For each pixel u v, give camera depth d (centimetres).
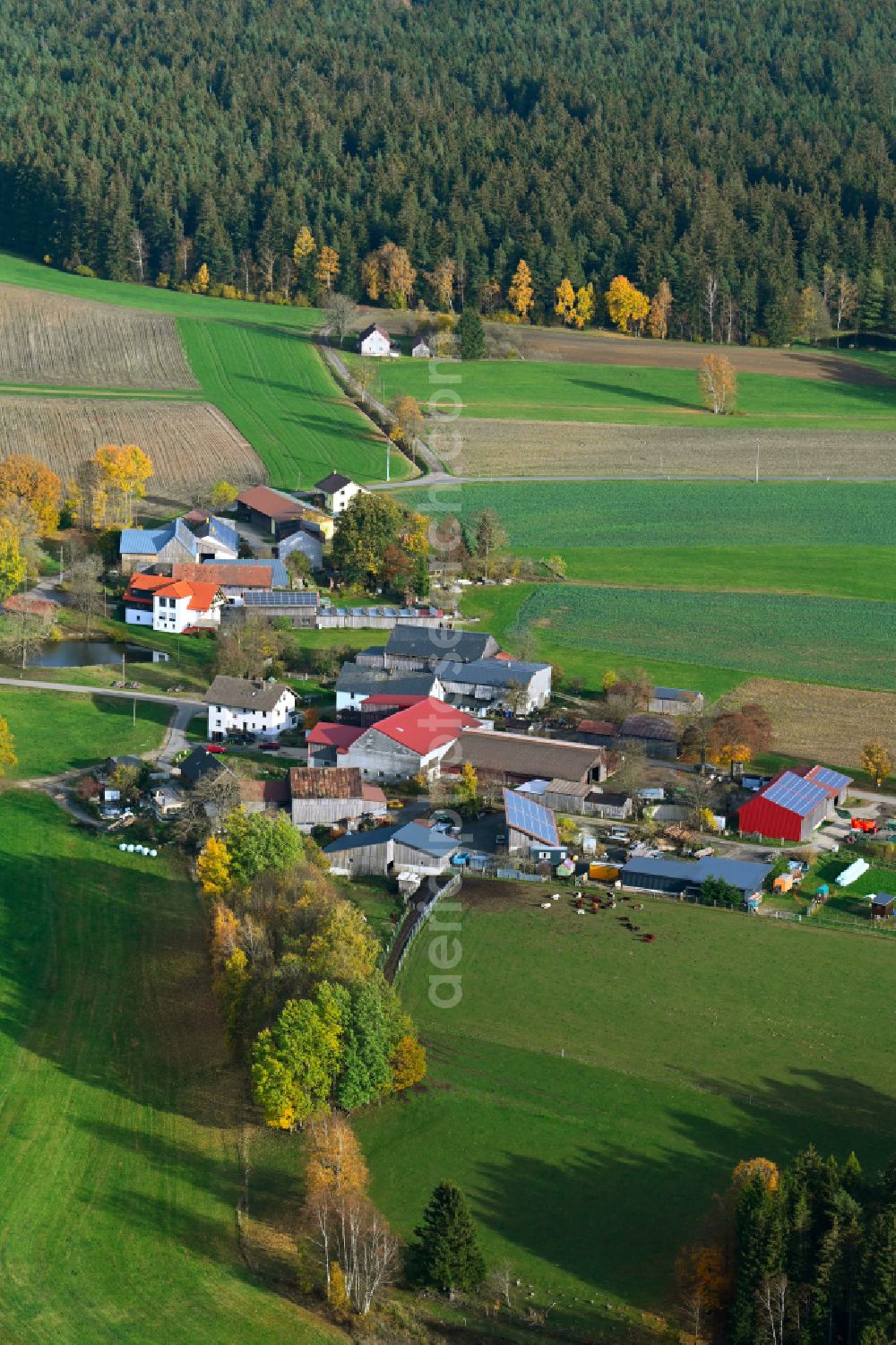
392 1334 14450
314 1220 15588
